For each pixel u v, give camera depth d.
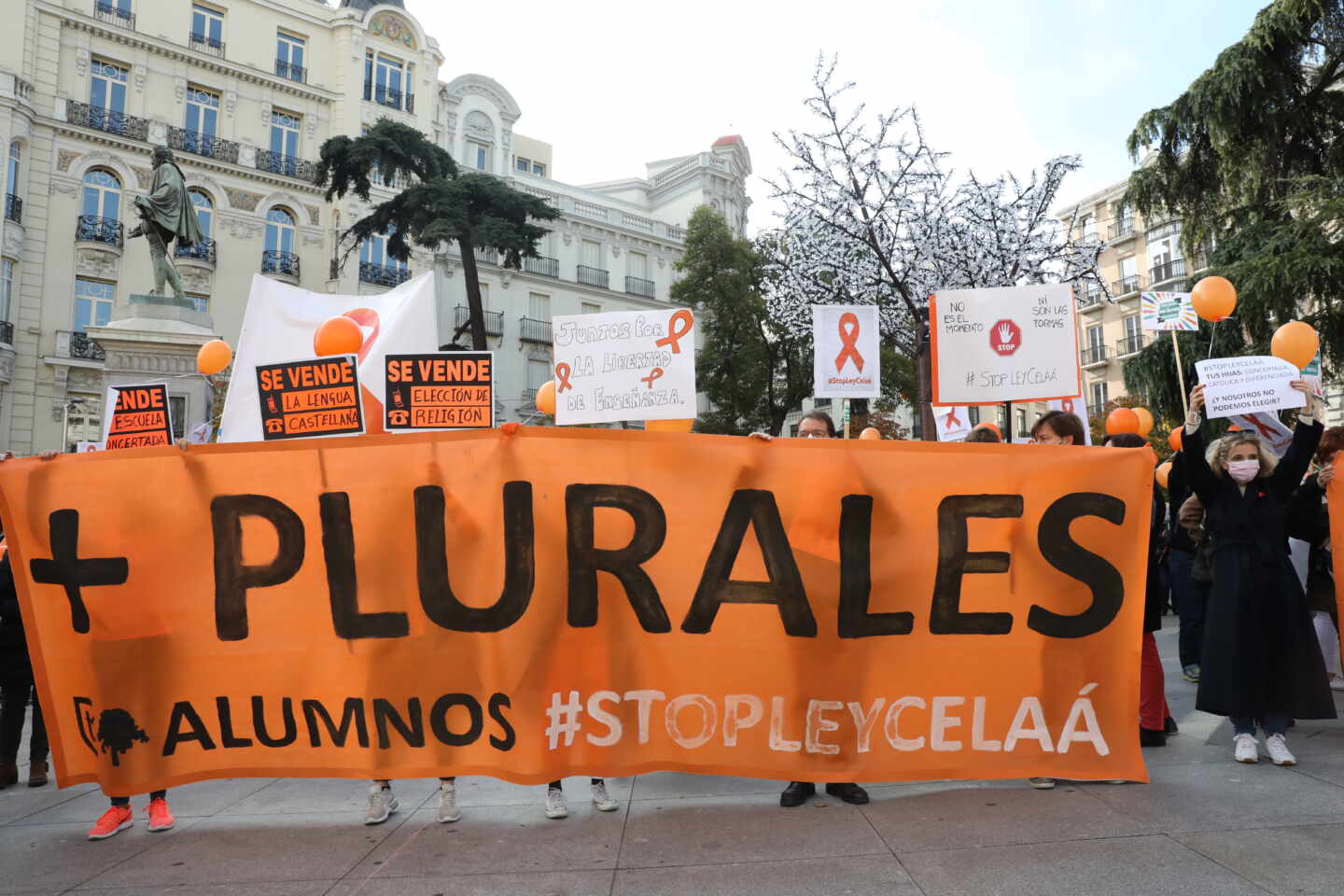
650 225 43.91
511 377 38.19
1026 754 4.21
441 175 26.23
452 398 5.67
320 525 4.35
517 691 4.14
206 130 32.31
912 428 37.06
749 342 33.00
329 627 4.29
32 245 28.28
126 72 30.72
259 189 32.69
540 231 26.61
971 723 4.23
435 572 4.27
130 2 30.78
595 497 4.30
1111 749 4.21
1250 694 4.41
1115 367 46.59
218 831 4.05
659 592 4.26
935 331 5.88
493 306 38.03
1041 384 5.72
